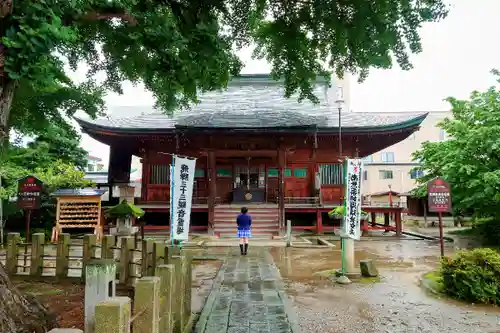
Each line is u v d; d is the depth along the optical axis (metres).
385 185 42.97
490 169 13.63
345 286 7.77
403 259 11.75
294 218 21.70
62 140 21.42
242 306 6.14
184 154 22.12
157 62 7.73
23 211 17.80
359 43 7.98
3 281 4.03
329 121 21.36
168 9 7.88
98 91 11.09
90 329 3.50
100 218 16.22
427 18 7.01
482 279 6.45
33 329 3.93
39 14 3.70
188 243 15.08
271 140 19.27
